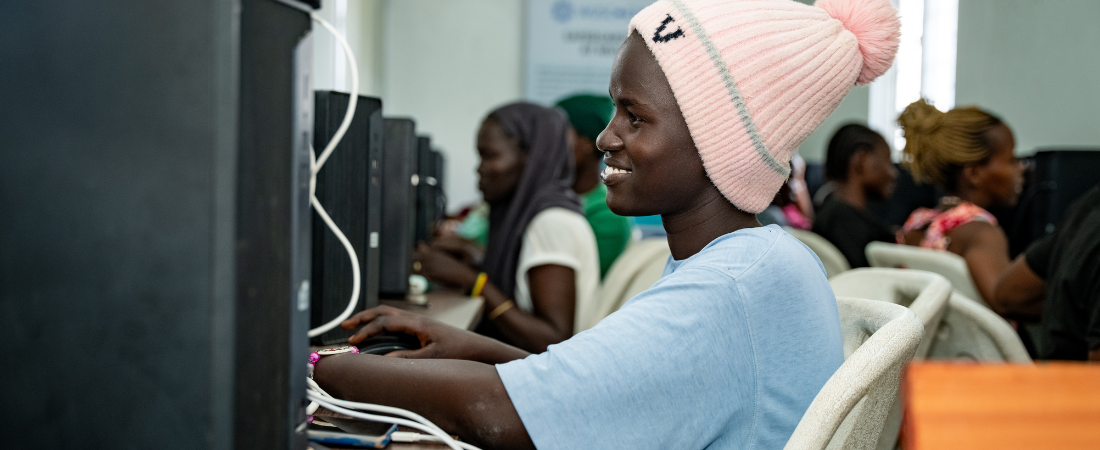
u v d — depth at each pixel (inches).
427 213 95.3
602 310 69.7
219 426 17.3
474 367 25.4
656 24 26.2
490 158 75.1
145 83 17.3
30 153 18.3
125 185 17.5
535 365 23.8
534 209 70.3
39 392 18.3
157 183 17.3
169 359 17.4
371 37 188.1
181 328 17.3
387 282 61.4
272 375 19.2
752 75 25.5
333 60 119.0
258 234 18.3
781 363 24.8
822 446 22.4
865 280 48.4
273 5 18.6
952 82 167.0
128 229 17.6
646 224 168.4
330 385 27.6
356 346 34.5
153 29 17.3
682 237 28.4
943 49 174.1
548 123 74.5
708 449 24.7
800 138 27.5
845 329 34.9
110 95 17.6
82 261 17.9
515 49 219.1
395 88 218.5
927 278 43.3
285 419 20.0
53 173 18.1
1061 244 56.2
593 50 216.5
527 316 65.2
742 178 26.6
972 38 155.6
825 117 28.2
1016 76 138.3
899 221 139.5
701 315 23.5
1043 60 130.6
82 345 18.0
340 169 40.7
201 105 17.0
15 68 18.3
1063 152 96.8
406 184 61.0
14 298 18.5
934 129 78.6
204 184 17.0
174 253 17.3
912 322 26.7
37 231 18.3
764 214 92.7
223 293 17.1
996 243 72.4
